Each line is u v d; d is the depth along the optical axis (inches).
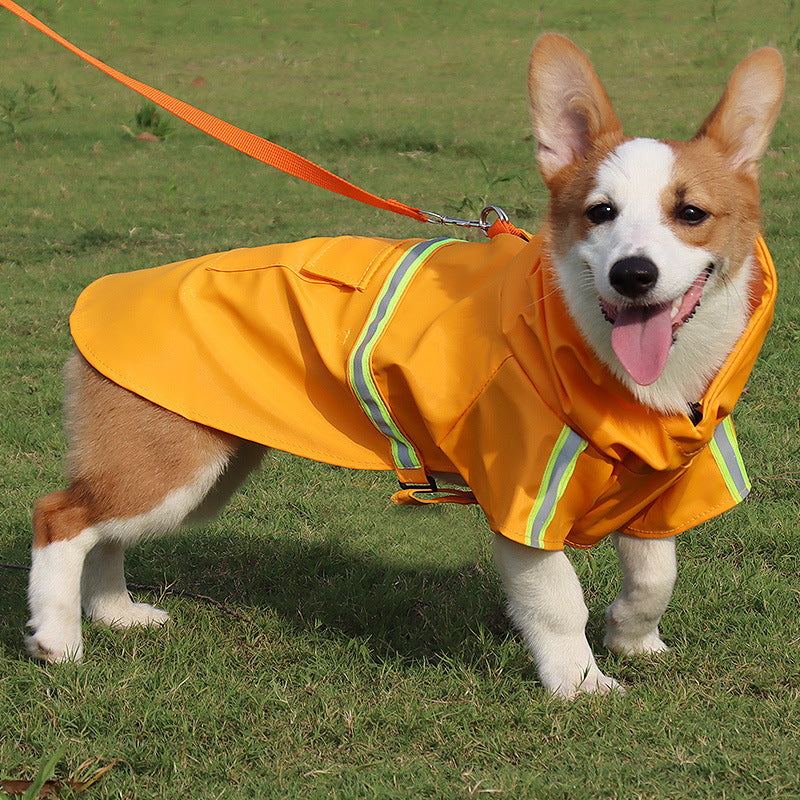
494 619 72.3
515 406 64.5
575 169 66.5
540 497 64.4
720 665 68.5
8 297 109.6
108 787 63.8
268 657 70.1
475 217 133.1
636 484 65.6
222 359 67.9
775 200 133.8
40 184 155.5
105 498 68.7
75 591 69.5
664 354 63.4
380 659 69.9
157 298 68.9
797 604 71.5
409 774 64.0
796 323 94.0
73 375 70.0
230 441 68.6
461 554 76.5
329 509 80.4
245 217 140.4
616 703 66.4
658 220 64.1
